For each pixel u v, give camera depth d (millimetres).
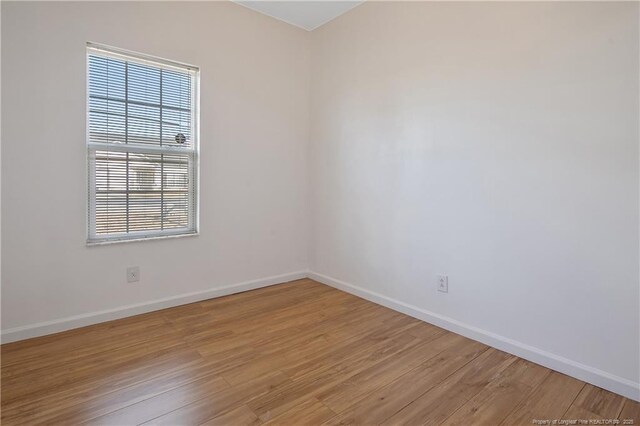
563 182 1939
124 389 1768
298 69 3578
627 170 1731
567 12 1891
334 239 3461
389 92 2867
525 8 2051
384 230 2969
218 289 3145
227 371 1955
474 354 2184
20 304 2270
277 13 3270
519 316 2154
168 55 2736
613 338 1805
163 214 2852
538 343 2076
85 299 2500
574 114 1886
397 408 1666
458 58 2387
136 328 2480
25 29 2188
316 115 3604
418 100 2652
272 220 3479
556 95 1945
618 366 1791
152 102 2738
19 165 2219
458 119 2404
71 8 2332
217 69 3012
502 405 1697
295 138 3602
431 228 2613
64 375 1880
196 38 2873
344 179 3320
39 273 2320
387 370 1993
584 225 1876
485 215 2289
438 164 2541
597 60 1799
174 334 2400
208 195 3035
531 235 2078
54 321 2385
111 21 2479
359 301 3102
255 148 3305
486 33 2232
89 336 2342
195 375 1909
